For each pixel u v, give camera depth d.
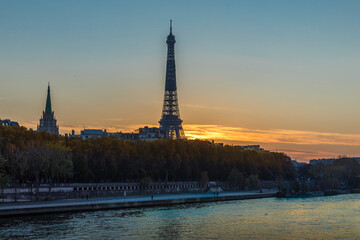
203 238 143.75
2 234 142.88
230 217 189.88
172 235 147.62
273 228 162.88
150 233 149.88
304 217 192.38
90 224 163.62
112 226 160.75
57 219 173.88
